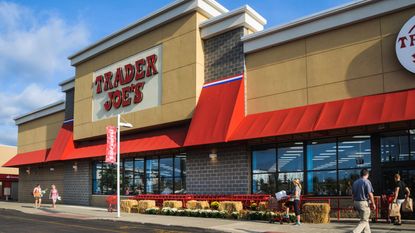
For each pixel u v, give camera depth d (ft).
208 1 79.36
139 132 90.79
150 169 89.92
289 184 66.39
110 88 96.48
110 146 75.00
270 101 68.80
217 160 74.43
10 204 117.08
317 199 61.93
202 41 78.95
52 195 99.60
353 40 60.80
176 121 79.56
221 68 75.46
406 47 54.95
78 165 109.19
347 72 60.80
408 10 56.03
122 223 63.26
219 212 65.77
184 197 76.13
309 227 51.67
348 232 46.52
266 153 69.77
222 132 68.39
